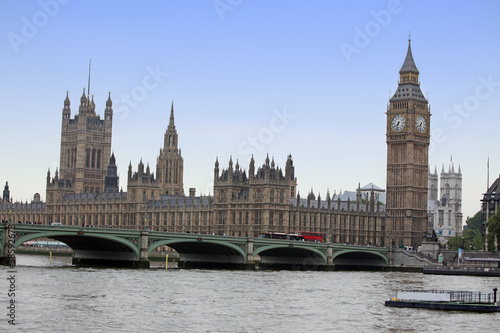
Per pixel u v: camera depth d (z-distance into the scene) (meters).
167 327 112.75
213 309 131.12
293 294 159.62
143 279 175.50
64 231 193.12
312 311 132.88
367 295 162.38
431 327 118.19
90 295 140.25
